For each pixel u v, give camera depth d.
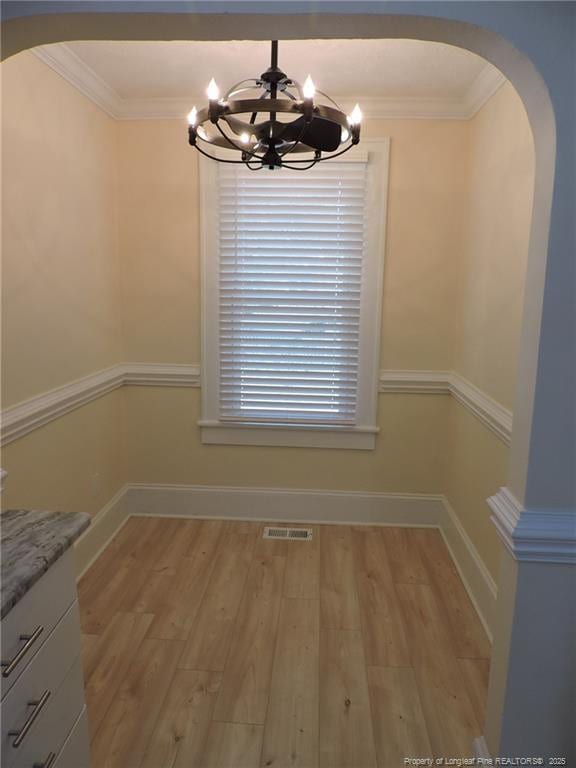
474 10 1.16
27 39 1.27
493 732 1.54
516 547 1.37
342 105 2.82
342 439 3.21
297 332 3.12
